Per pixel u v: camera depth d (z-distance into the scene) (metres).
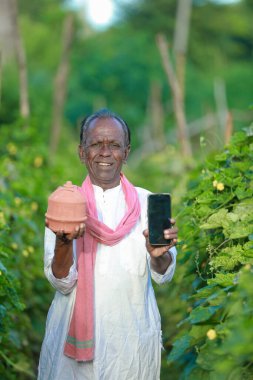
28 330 6.48
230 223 4.46
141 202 4.27
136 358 4.11
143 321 4.15
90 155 4.18
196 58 32.56
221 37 33.81
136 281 4.14
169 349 6.61
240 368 3.43
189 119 25.98
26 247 6.44
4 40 26.08
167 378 6.20
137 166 14.23
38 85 21.17
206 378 3.81
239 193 4.63
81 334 4.06
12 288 4.77
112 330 4.09
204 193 4.79
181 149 11.77
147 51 27.80
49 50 28.36
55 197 3.85
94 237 4.12
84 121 4.29
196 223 4.80
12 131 9.88
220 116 17.38
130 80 26.77
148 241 3.96
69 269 4.01
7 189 7.30
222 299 3.60
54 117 13.38
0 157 9.02
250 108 5.15
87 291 4.07
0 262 4.90
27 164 8.99
